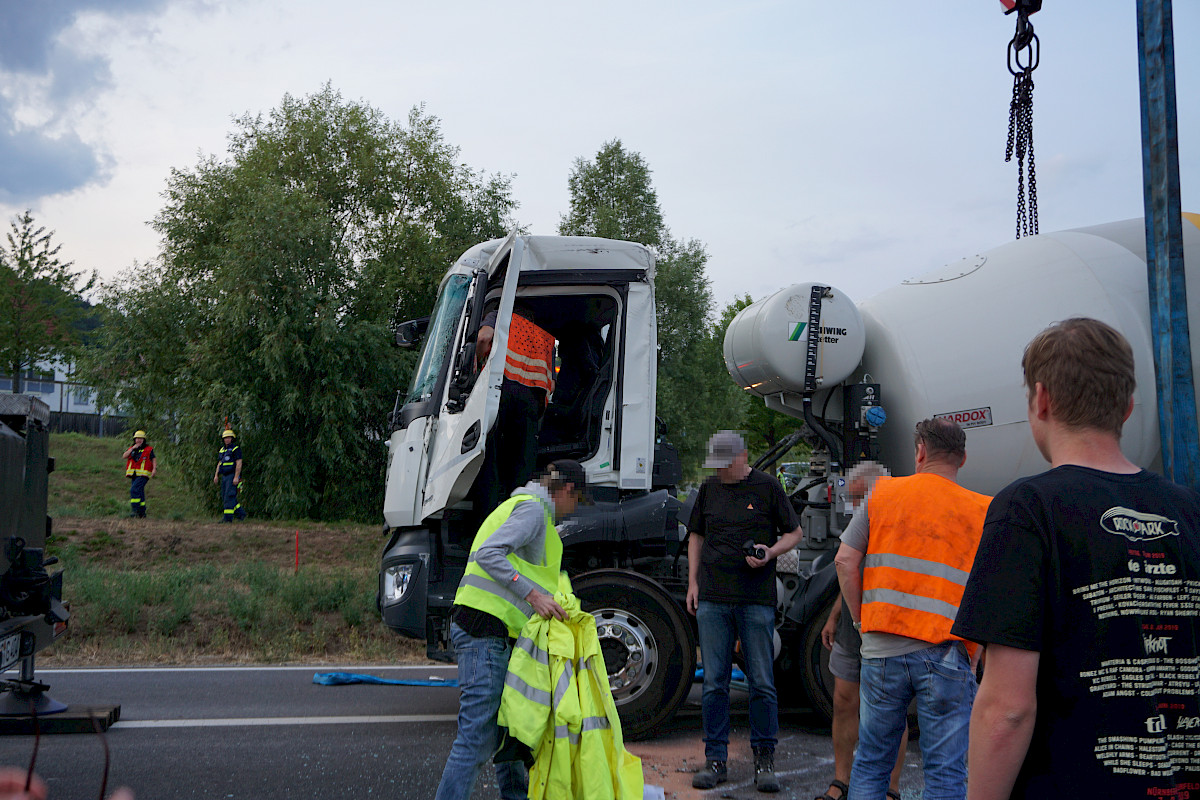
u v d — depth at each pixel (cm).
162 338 2091
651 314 628
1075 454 194
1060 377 194
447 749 551
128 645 886
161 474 2381
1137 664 172
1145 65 528
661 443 651
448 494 561
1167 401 521
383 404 2081
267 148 2295
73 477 2267
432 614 585
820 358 621
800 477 736
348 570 1303
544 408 608
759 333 632
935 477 378
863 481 480
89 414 3509
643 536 602
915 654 360
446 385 615
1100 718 172
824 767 529
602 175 3416
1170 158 518
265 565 1246
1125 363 192
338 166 2350
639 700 569
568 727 372
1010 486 192
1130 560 176
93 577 1067
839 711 443
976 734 181
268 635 941
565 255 619
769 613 498
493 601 390
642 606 573
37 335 2744
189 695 702
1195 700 171
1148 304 582
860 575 385
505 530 391
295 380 1992
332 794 461
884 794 371
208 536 1460
